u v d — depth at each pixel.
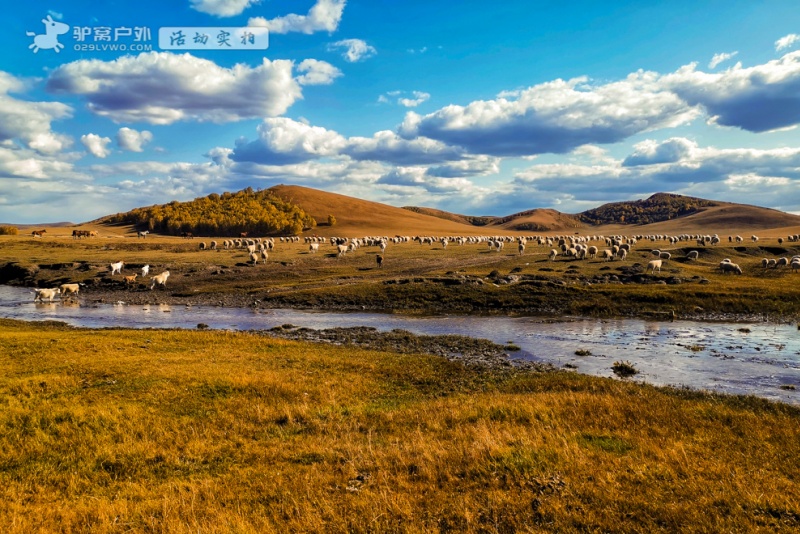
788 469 9.16
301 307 44.12
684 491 8.13
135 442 11.43
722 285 42.84
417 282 48.91
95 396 14.54
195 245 106.12
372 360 22.19
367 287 48.06
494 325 34.22
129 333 28.06
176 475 9.91
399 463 9.71
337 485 8.84
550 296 42.19
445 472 9.20
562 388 17.62
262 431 12.44
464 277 50.09
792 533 6.79
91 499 8.72
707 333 30.27
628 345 27.19
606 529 7.10
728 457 9.80
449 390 17.73
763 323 33.34
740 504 7.63
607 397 14.89
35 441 11.31
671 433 11.48
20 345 22.25
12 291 57.81
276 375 17.83
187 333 28.22
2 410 12.88
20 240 105.19
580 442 10.70
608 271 52.53
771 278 47.72
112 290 55.47
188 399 14.70
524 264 60.66
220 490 8.84
